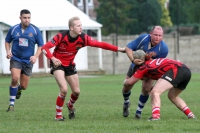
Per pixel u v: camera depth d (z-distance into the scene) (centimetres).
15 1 9731
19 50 3675
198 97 4850
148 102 4384
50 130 2641
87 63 10206
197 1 15612
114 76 8869
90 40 3061
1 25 9100
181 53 11681
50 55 2978
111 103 4309
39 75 8981
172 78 2898
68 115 3400
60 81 3025
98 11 13062
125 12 13325
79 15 9906
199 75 9019
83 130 2639
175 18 15650
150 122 2894
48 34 9638
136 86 6412
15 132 2581
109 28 12938
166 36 11394
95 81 7431
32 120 3120
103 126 2770
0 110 3744
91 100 4575
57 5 10025
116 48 3127
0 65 9212
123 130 2628
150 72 2962
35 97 4912
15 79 3653
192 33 15012
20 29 3656
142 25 13325
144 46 3106
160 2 15400
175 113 3456
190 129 2653
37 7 9800
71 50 3052
